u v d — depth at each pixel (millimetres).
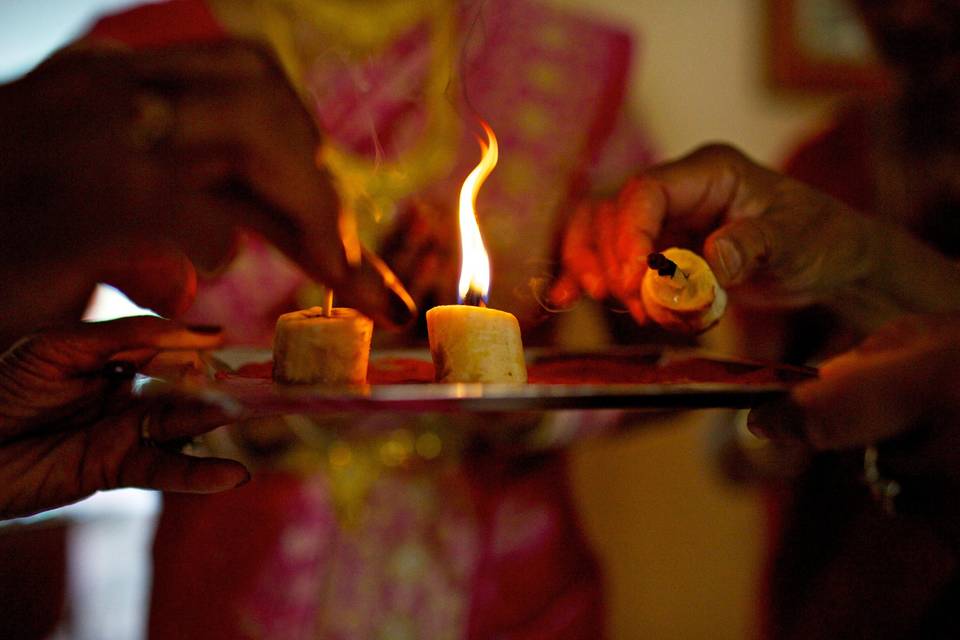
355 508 828
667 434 1253
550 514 854
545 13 924
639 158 937
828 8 1226
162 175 631
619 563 1262
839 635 902
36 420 657
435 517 833
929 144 902
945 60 862
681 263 682
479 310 685
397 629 828
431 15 877
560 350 729
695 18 1227
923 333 629
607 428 853
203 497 835
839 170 951
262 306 841
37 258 651
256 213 643
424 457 834
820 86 1236
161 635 832
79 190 632
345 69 865
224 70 628
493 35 896
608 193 743
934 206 900
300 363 667
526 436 839
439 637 830
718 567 1262
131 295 677
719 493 1255
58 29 1132
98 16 894
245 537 826
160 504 854
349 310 692
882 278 723
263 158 629
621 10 1224
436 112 865
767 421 630
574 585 855
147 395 624
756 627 1247
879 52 889
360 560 826
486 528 837
